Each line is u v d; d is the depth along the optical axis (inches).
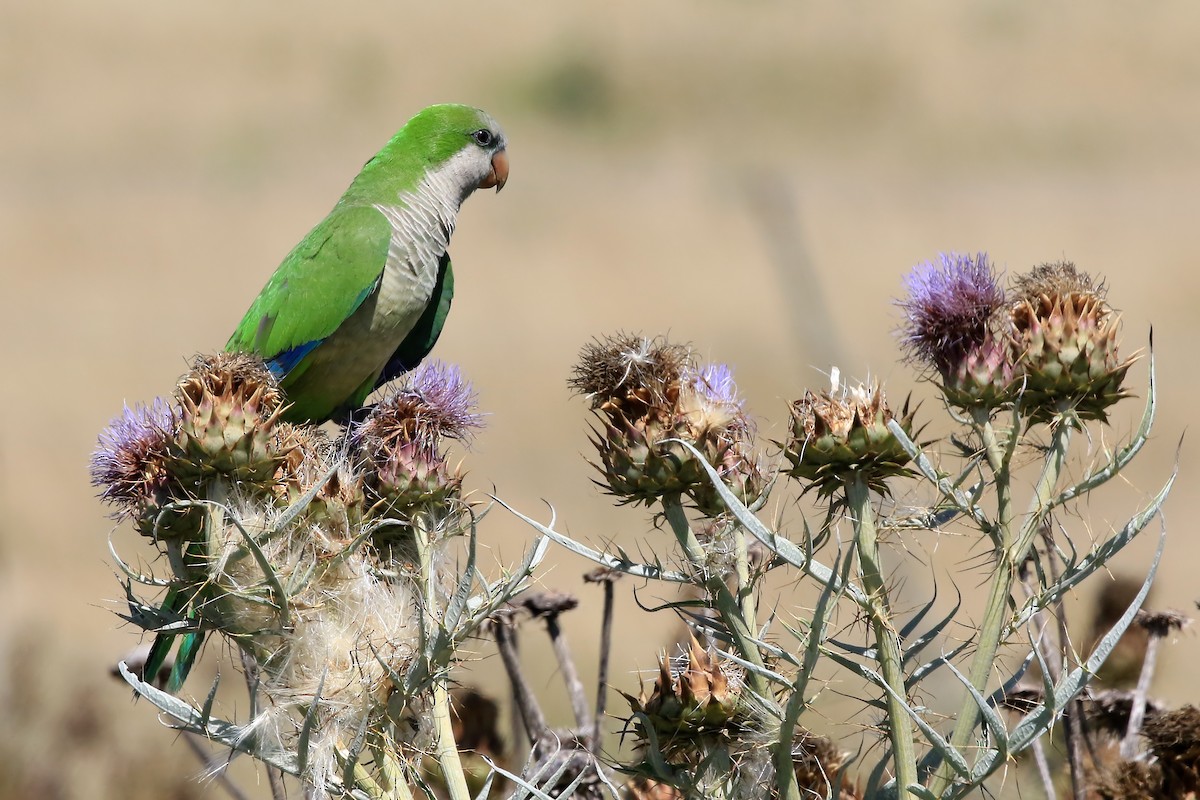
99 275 1839.3
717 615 251.6
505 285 1776.6
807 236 1980.8
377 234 430.9
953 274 233.9
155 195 2512.3
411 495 250.7
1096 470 224.8
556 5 4522.6
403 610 229.1
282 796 252.4
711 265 1849.2
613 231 2065.7
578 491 1012.5
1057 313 228.5
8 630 633.6
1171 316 1512.1
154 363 1438.2
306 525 229.3
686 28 4421.8
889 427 216.2
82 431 1173.7
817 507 245.8
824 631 213.2
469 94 4318.4
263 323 426.3
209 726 205.2
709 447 231.3
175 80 3718.0
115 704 593.6
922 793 197.9
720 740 225.8
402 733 225.1
